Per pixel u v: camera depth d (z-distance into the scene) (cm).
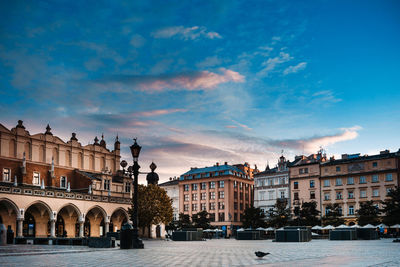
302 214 9819
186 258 2130
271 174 12038
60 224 7656
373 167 10131
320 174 10988
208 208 13275
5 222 6688
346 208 10419
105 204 7938
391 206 7931
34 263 1783
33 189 6544
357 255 2295
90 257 2184
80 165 8681
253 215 10612
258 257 2200
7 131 7306
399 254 2381
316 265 1616
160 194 8569
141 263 1794
